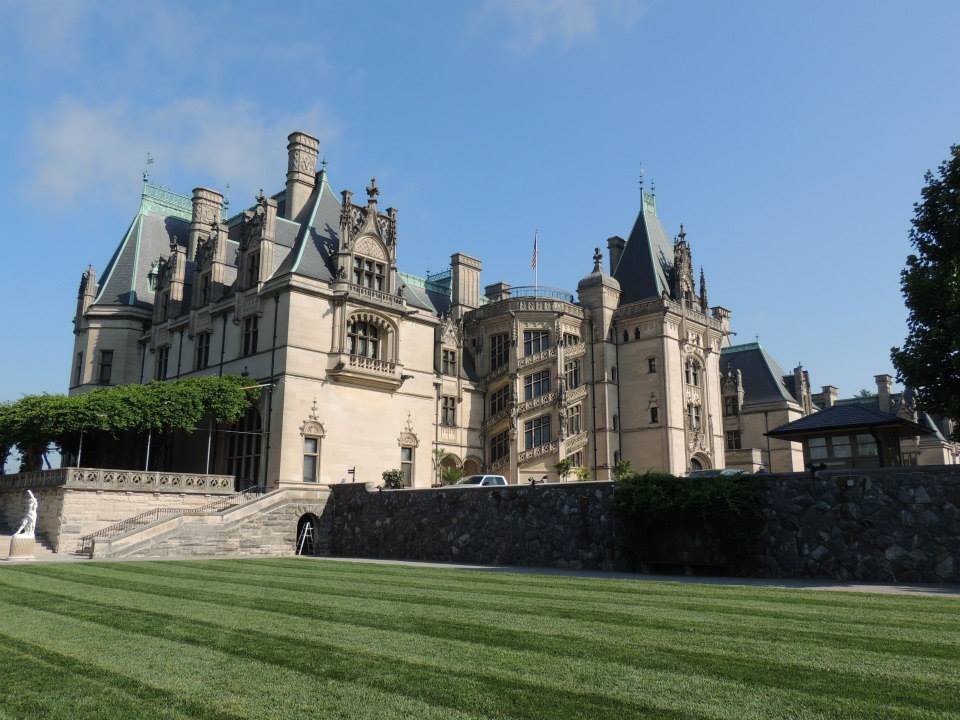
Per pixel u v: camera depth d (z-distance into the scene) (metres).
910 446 76.19
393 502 37.69
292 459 44.44
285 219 52.53
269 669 9.64
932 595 18.00
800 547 24.02
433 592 18.52
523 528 31.20
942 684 8.73
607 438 58.72
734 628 12.64
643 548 26.72
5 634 12.18
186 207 69.75
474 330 62.84
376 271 51.69
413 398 52.59
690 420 60.22
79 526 36.84
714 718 7.52
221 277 52.94
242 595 17.67
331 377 47.25
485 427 59.94
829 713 7.66
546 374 58.31
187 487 41.09
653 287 62.19
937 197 26.00
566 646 11.00
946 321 23.45
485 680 9.01
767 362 78.38
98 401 40.00
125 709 8.05
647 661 9.97
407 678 9.13
